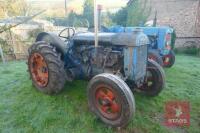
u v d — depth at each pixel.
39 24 9.96
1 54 6.97
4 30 7.52
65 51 3.61
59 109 3.14
